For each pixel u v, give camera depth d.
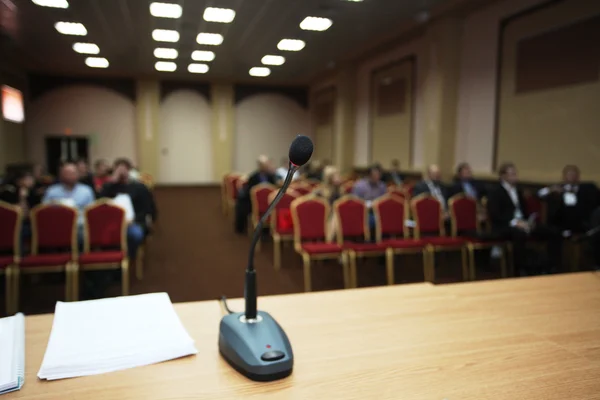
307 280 4.14
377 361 0.95
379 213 4.69
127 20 5.21
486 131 7.67
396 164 9.62
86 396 0.80
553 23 6.31
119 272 4.26
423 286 1.51
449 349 1.01
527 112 6.84
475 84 7.85
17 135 12.49
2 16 5.51
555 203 5.14
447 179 8.36
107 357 0.91
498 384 0.86
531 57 6.72
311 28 5.45
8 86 11.82
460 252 5.83
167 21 5.04
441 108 8.20
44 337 1.05
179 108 14.94
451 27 7.98
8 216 3.73
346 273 4.29
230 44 5.44
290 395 0.81
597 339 1.08
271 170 7.00
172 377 0.87
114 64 7.32
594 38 5.74
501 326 1.15
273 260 5.34
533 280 1.59
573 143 6.09
